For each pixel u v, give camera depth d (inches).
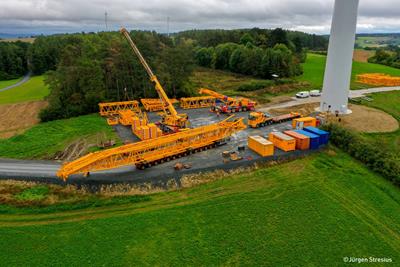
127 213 1209.4
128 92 3051.2
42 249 1000.9
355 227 1136.8
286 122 2407.7
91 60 2859.3
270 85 3818.9
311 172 1566.2
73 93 2760.8
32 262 945.5
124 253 986.7
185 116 2345.0
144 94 3117.6
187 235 1072.8
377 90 3587.6
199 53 5900.6
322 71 5017.2
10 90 4020.7
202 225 1128.2
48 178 1423.5
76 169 1305.4
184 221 1151.0
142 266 935.0
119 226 1119.6
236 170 1561.3
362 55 7411.4
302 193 1358.3
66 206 1240.8
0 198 1269.7
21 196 1294.3
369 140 1897.1
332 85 2504.9
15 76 5369.1
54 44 5565.9
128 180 1413.6
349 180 1486.2
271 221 1154.7
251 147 1815.9
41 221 1155.9
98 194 1323.8
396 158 1605.6
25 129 2359.7
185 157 1701.5
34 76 5388.8
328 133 1900.8
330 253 1002.1
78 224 1133.7
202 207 1245.1
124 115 2320.4
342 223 1155.9
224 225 1127.6
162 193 1353.3
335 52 2415.1
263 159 1670.8
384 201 1321.4
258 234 1081.4
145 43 3287.4
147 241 1042.1
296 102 3100.4
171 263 948.0
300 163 1668.3
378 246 1045.8
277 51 4552.2
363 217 1201.4
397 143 2006.6
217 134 1839.3
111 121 2329.0
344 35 2341.3
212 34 7244.1
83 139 1993.1
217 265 943.0
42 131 2187.5
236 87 3986.2
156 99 2945.4
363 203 1299.2
